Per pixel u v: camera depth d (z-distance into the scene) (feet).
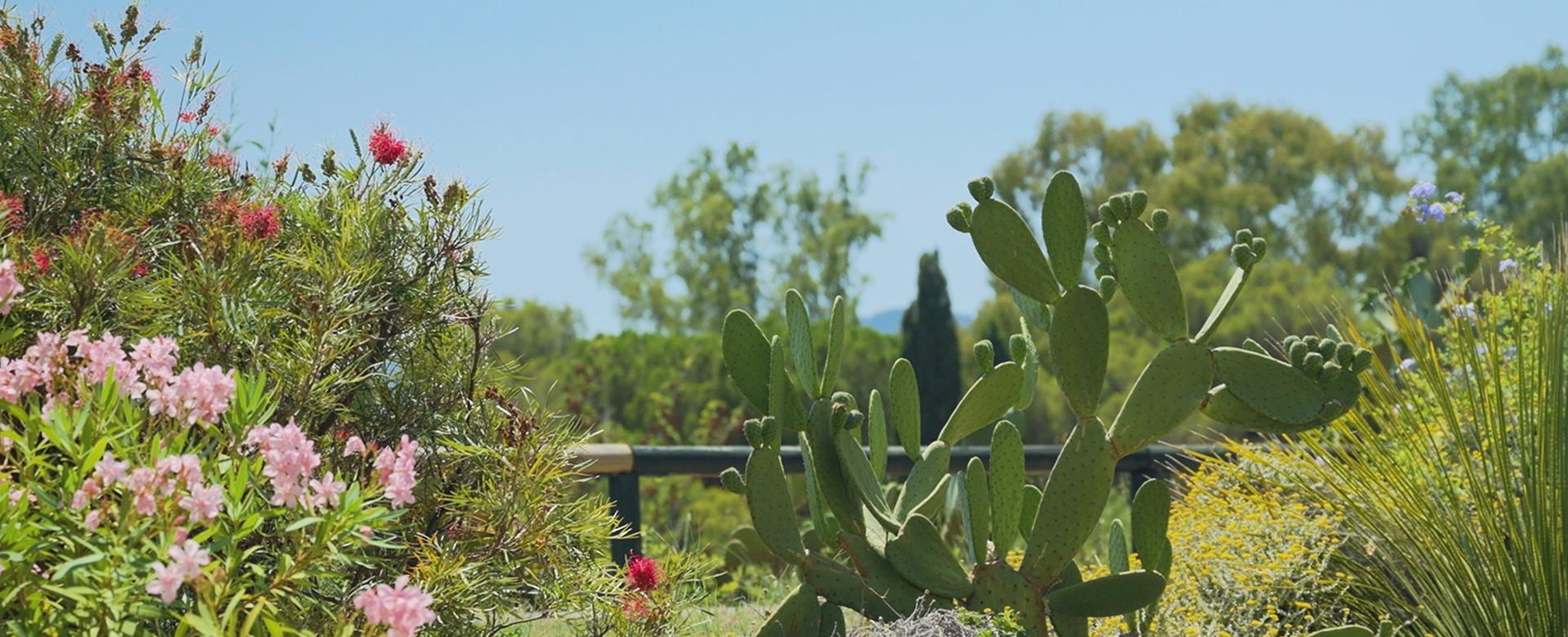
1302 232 111.45
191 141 9.81
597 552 9.37
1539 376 11.19
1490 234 17.98
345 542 6.50
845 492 10.32
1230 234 108.68
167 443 6.41
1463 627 11.19
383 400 9.14
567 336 98.32
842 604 9.79
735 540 18.94
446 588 8.21
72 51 9.55
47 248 8.56
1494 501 11.49
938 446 10.92
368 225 9.15
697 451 15.61
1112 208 9.83
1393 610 12.38
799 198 118.21
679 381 52.80
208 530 6.30
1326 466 13.37
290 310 8.85
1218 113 115.34
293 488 6.28
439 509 9.01
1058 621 9.91
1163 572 10.75
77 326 7.84
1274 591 12.23
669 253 118.11
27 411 7.06
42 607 5.95
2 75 9.08
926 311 55.98
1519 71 129.39
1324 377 9.61
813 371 10.47
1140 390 9.82
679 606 9.46
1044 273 9.77
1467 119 131.75
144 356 6.70
